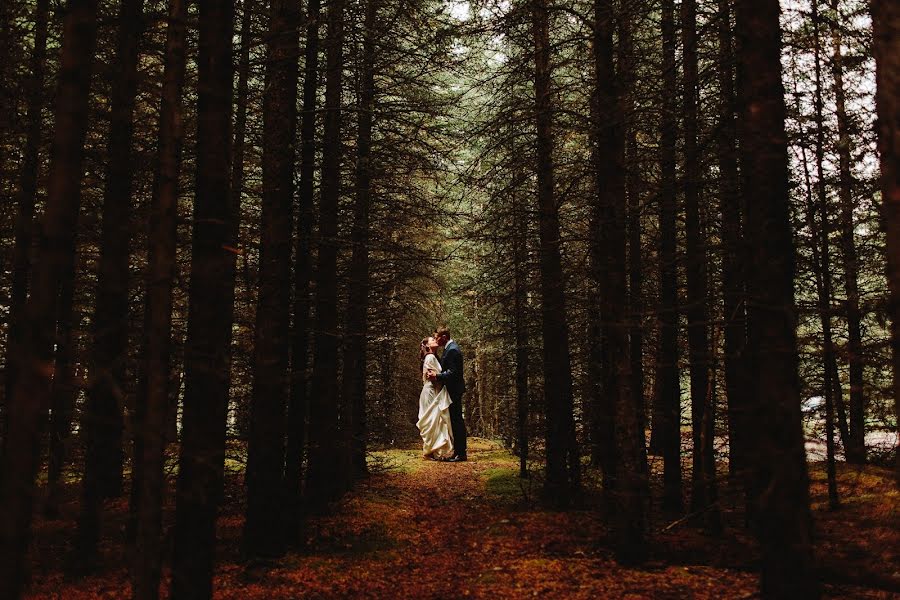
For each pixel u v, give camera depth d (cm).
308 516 951
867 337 866
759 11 522
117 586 627
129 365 621
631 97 759
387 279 1152
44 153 770
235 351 789
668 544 765
